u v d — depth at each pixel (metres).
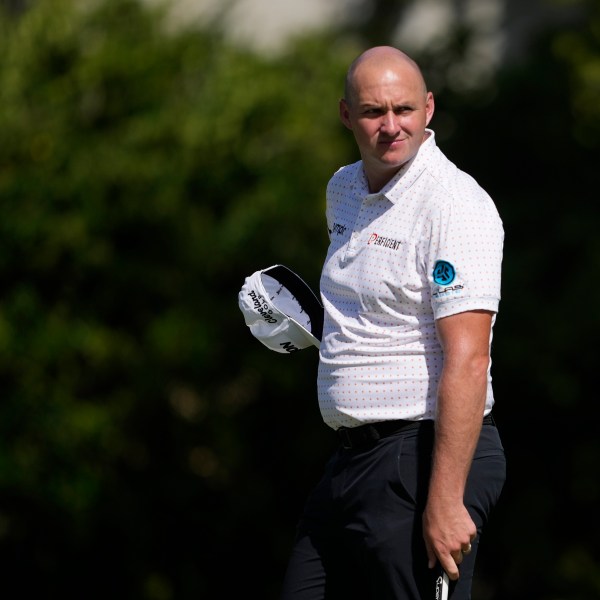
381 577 13.05
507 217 48.66
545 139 50.00
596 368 43.69
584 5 54.72
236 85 42.44
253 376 43.09
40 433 38.75
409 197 13.04
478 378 12.43
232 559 43.78
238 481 43.34
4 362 38.72
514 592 46.00
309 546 13.80
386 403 13.06
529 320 43.47
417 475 12.91
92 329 39.69
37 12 41.31
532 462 45.34
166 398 41.59
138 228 40.94
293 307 14.70
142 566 41.41
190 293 41.69
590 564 45.12
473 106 51.16
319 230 42.75
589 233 46.56
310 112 44.06
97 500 39.44
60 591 40.62
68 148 39.97
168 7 43.78
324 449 43.41
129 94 41.62
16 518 39.19
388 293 12.99
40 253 39.28
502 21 62.19
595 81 50.06
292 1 61.12
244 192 42.28
